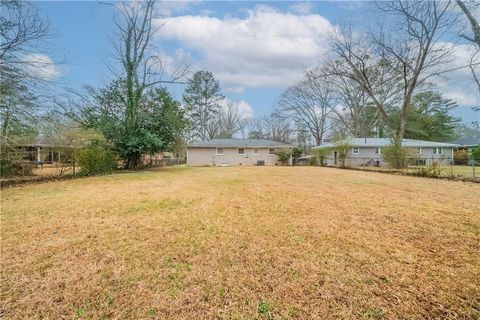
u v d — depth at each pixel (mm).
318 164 23781
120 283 2432
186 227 4035
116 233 3777
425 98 31266
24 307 2082
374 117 31969
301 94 35219
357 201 5906
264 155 26219
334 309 2053
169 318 1966
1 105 8523
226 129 41531
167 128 16297
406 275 2559
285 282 2439
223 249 3191
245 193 7027
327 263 2814
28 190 7742
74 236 3656
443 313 2002
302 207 5324
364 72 20203
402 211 4980
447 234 3715
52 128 9898
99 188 8094
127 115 15531
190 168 18766
